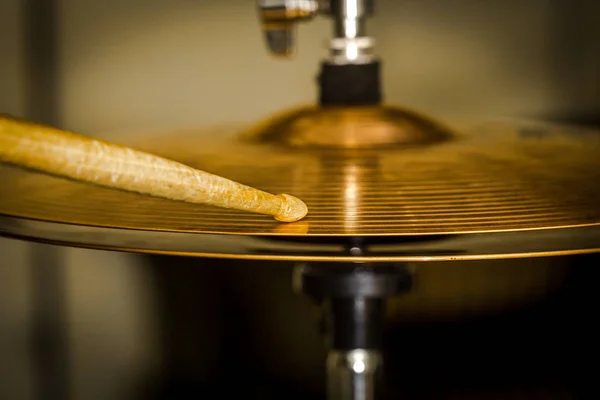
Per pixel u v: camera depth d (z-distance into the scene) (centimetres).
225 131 72
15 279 94
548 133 69
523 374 95
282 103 94
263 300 95
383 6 93
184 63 93
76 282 95
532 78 94
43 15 91
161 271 95
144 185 47
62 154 45
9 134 43
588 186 57
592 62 93
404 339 95
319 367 95
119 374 96
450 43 94
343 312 65
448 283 94
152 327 96
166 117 94
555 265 94
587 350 94
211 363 96
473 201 55
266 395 96
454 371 95
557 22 93
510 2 93
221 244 51
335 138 64
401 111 67
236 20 93
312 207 54
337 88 67
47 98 92
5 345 95
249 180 58
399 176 58
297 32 93
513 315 94
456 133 68
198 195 49
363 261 50
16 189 59
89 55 92
